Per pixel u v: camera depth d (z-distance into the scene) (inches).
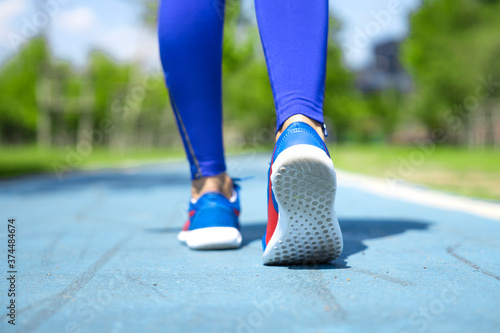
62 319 44.7
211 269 66.7
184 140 85.1
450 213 142.1
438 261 70.2
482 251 78.9
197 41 79.9
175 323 43.0
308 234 62.4
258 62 1311.5
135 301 50.6
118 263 73.3
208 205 83.3
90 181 347.6
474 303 47.6
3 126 1508.4
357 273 62.1
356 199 196.2
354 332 39.8
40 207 179.9
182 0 79.7
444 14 882.1
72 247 90.7
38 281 61.1
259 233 103.3
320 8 67.7
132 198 215.5
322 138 64.4
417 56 915.4
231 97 1355.8
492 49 794.8
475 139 909.2
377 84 1732.3
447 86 871.7
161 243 93.9
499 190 196.5
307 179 57.4
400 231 104.0
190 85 81.4
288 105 64.4
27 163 616.7
